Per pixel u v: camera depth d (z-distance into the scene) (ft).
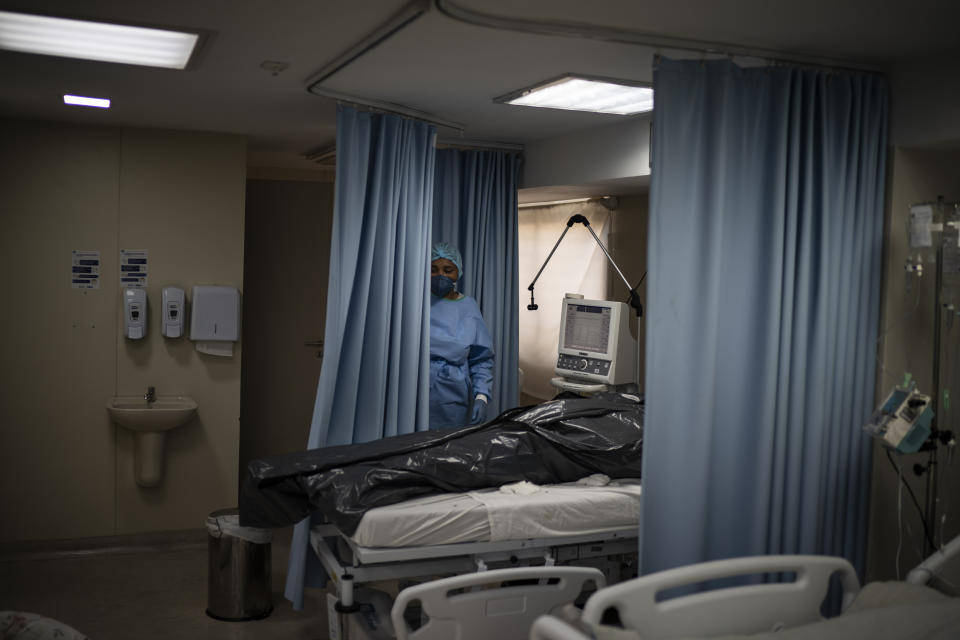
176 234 14.96
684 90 8.35
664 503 8.43
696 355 8.48
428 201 13.10
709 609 6.43
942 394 9.85
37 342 14.33
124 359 14.79
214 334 14.93
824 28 8.19
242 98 12.19
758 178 8.79
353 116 11.66
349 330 11.94
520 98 11.67
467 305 14.71
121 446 14.83
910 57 9.16
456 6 7.82
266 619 11.92
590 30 8.32
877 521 9.80
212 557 11.89
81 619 11.79
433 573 9.42
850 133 9.29
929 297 9.84
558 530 9.51
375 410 12.19
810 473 9.12
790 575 8.93
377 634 8.93
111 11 8.20
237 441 15.51
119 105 12.84
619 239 17.13
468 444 10.33
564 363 15.14
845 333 9.36
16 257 14.15
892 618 6.21
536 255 19.81
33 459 14.40
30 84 11.50
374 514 8.82
